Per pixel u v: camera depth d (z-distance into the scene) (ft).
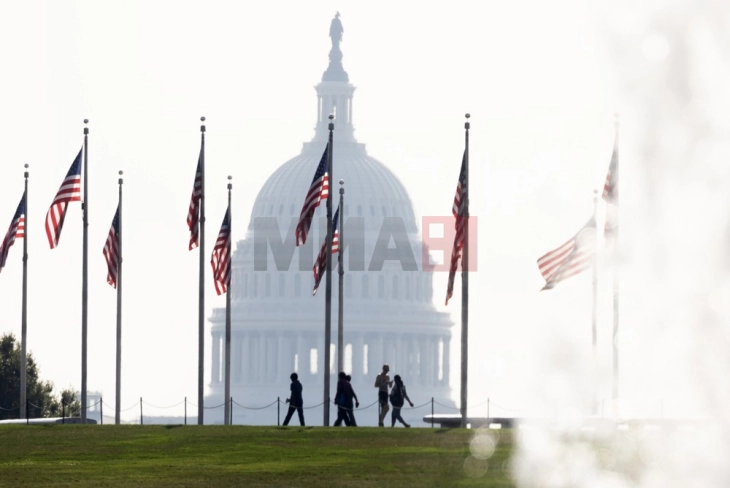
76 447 602.44
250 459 546.26
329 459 536.83
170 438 625.82
